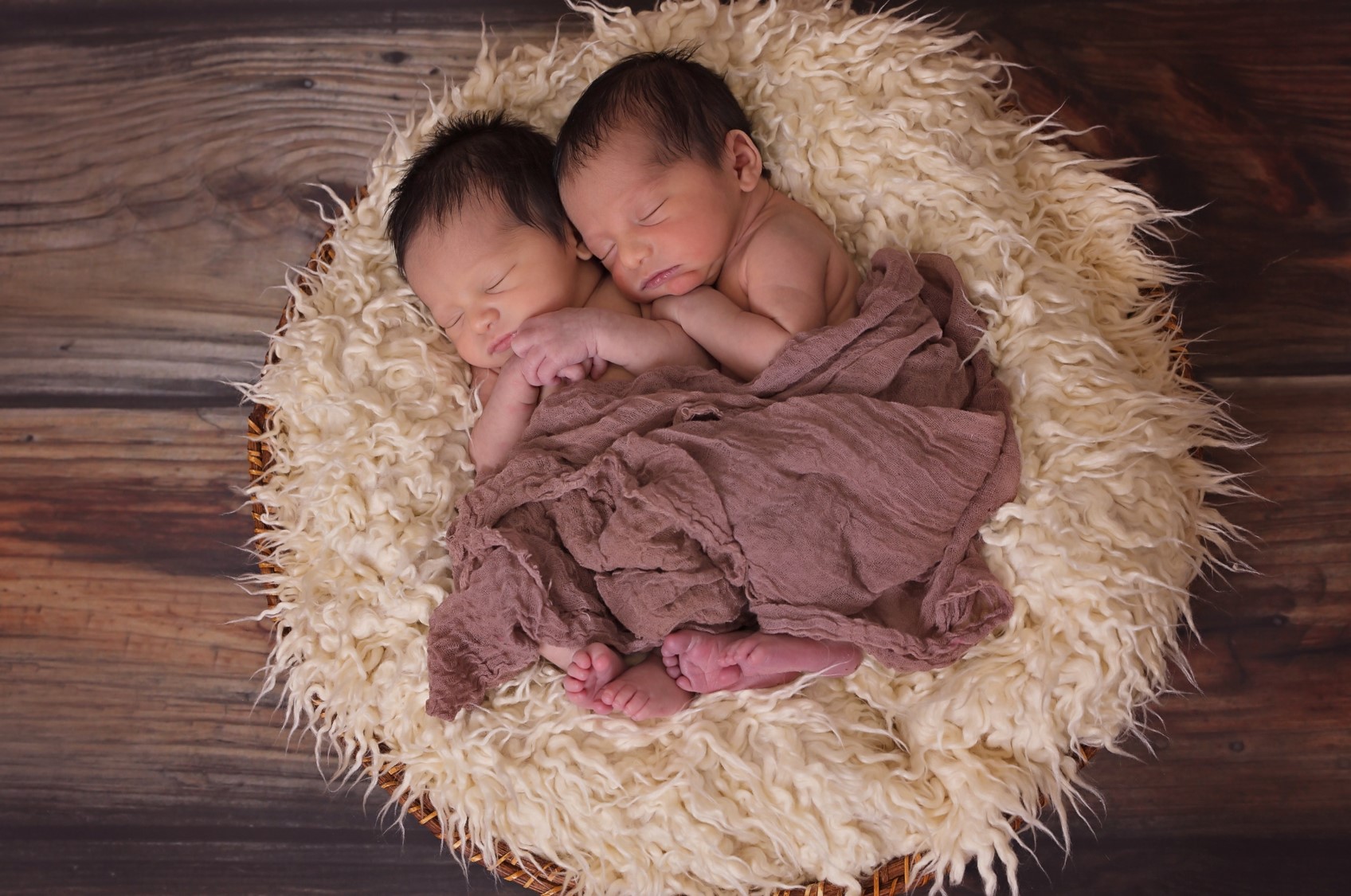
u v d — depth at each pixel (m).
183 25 2.12
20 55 2.14
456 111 1.73
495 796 1.55
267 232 2.09
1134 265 1.70
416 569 1.58
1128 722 1.55
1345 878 1.84
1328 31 1.99
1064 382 1.54
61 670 2.01
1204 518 1.62
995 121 1.69
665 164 1.56
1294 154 1.97
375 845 1.97
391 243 1.72
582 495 1.50
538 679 1.59
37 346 2.08
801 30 1.69
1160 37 2.01
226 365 2.07
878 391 1.49
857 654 1.50
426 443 1.63
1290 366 1.91
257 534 1.66
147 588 2.02
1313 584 1.87
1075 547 1.47
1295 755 1.86
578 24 2.08
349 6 2.11
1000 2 2.02
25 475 2.05
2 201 2.11
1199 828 1.87
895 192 1.64
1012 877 1.46
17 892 1.98
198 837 1.98
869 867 1.49
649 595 1.46
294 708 1.80
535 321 1.57
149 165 2.11
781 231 1.59
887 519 1.44
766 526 1.43
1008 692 1.46
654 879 1.51
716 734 1.49
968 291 1.60
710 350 1.59
